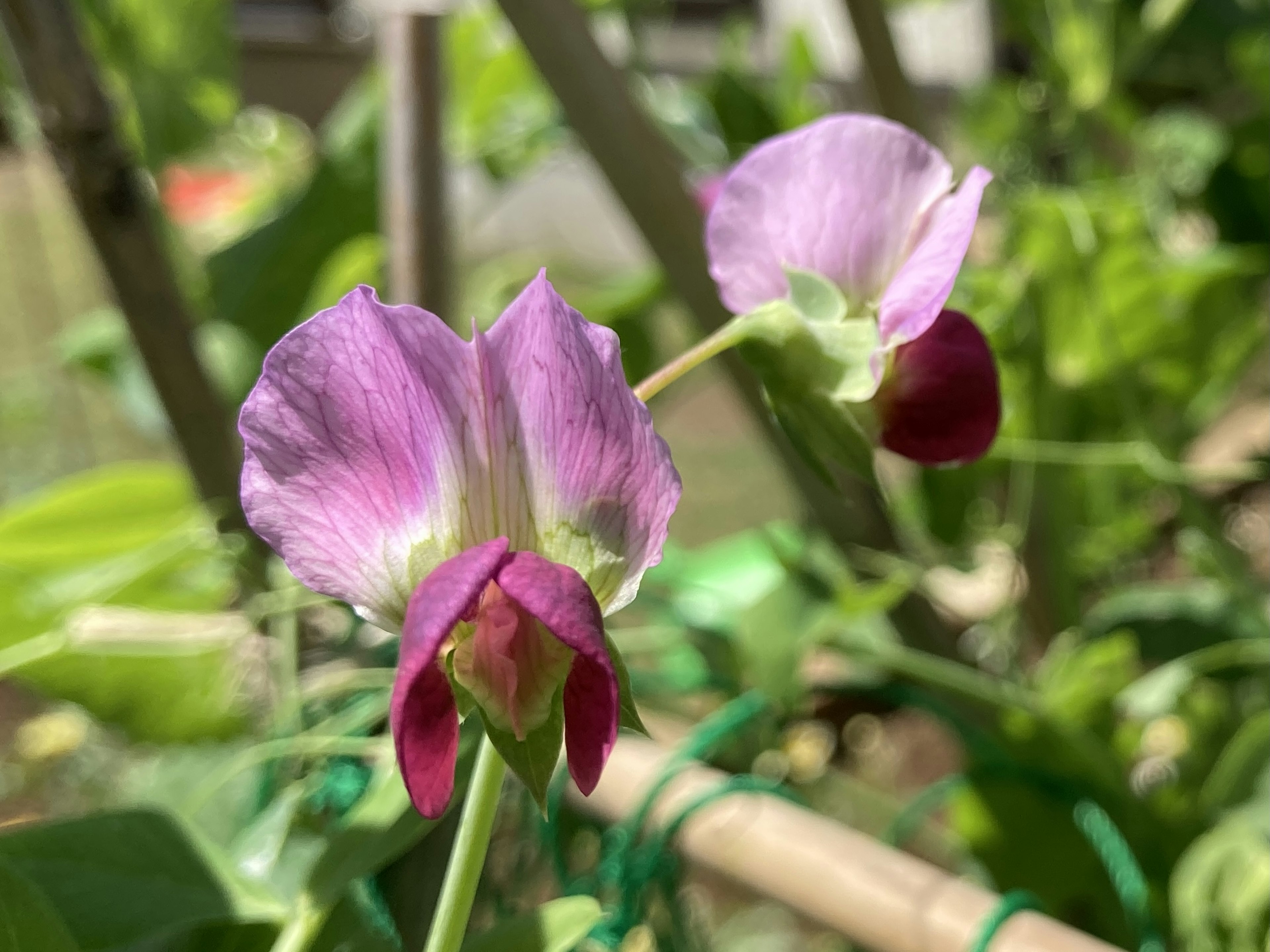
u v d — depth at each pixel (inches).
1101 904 9.0
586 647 3.8
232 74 9.6
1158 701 9.3
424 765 3.9
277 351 3.9
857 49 8.8
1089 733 9.1
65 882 5.4
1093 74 11.6
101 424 23.9
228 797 7.6
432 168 7.6
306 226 10.3
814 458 5.3
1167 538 13.3
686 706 10.1
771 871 6.7
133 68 9.2
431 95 7.6
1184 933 7.8
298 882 6.3
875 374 5.0
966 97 13.9
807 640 7.8
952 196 5.1
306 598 7.3
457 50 11.6
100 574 8.5
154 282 6.9
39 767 15.0
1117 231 10.5
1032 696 9.1
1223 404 12.7
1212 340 11.1
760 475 25.0
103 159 6.5
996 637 11.0
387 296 8.0
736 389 8.3
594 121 7.4
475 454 4.2
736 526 23.1
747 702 7.6
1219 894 7.5
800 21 11.4
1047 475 10.6
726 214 5.3
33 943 4.8
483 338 4.1
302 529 4.0
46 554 8.9
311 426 4.0
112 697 8.3
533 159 12.8
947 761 13.6
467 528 4.3
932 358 5.3
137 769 8.8
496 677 4.1
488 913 7.4
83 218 6.7
